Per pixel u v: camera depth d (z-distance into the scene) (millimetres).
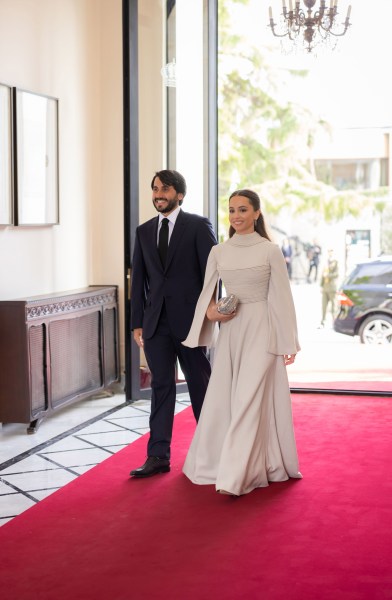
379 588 3104
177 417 6277
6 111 6230
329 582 3170
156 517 3994
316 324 12742
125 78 6746
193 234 4723
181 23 6977
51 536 3762
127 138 6746
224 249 4504
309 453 5156
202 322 4543
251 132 15148
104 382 7207
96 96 7816
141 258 4875
